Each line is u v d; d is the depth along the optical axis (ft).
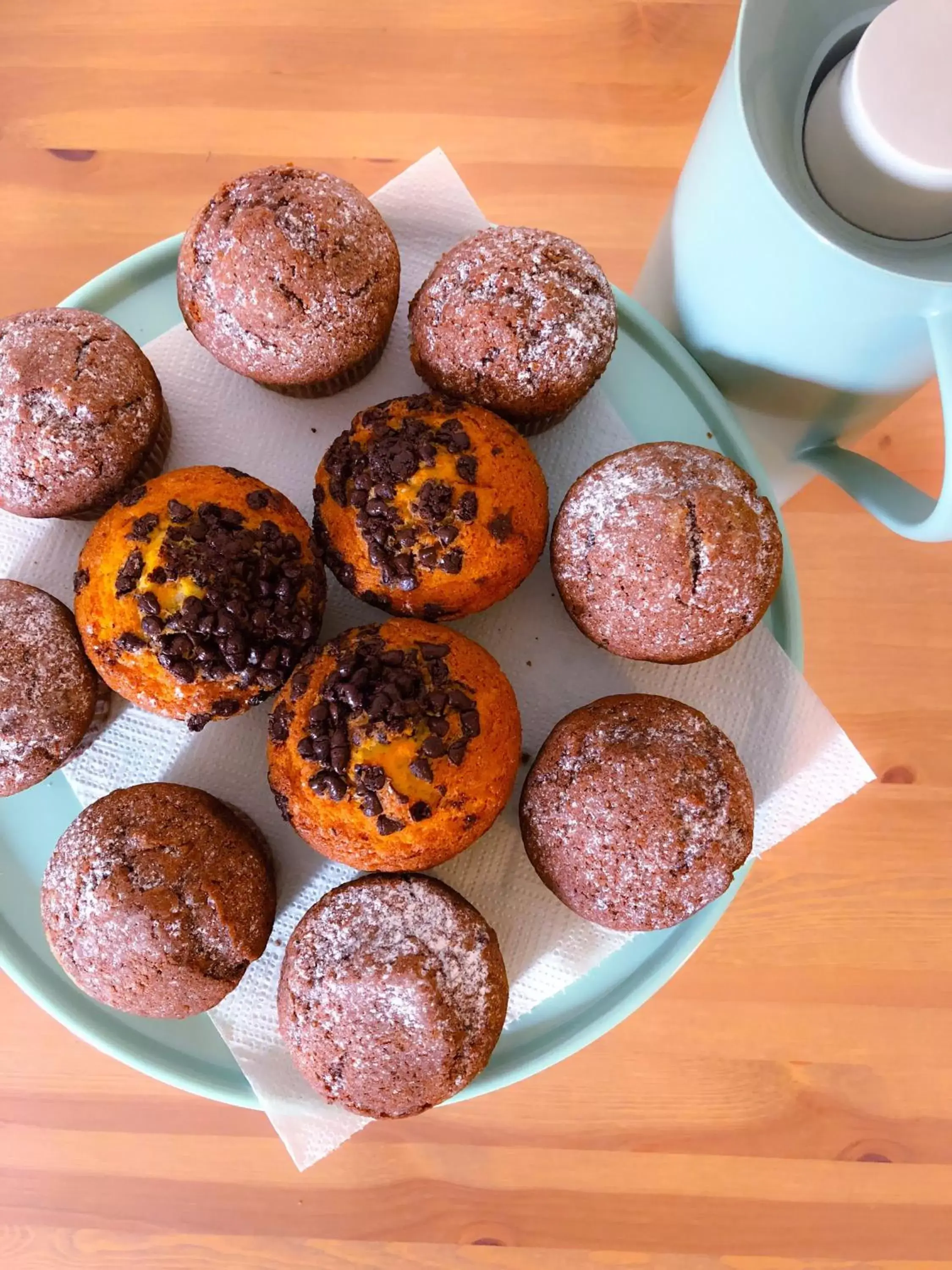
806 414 0.98
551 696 1.01
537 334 0.92
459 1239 1.25
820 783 0.97
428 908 0.88
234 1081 0.96
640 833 0.86
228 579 0.89
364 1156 1.26
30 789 1.01
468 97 1.28
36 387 0.91
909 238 0.74
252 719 1.00
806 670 1.31
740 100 0.70
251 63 1.28
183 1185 1.25
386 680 0.87
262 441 1.04
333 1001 0.85
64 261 1.25
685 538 0.87
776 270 0.77
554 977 0.96
